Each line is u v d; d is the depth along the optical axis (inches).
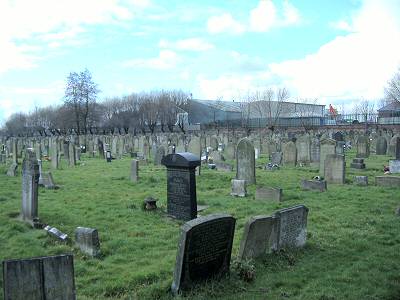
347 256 367.2
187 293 280.7
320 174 895.1
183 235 281.0
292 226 377.7
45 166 1152.8
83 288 295.3
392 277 316.2
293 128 2785.4
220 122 3516.2
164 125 3484.3
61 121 3602.4
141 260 352.2
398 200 607.5
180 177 505.7
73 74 3068.4
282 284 303.3
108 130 3297.2
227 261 311.0
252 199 625.3
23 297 224.5
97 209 549.3
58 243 395.2
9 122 5132.9
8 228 444.5
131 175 845.2
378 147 1370.6
